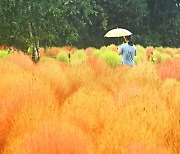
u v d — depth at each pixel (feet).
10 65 36.50
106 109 20.83
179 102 23.70
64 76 32.04
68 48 114.52
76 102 21.84
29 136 15.33
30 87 23.94
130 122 17.71
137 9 167.43
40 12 48.98
